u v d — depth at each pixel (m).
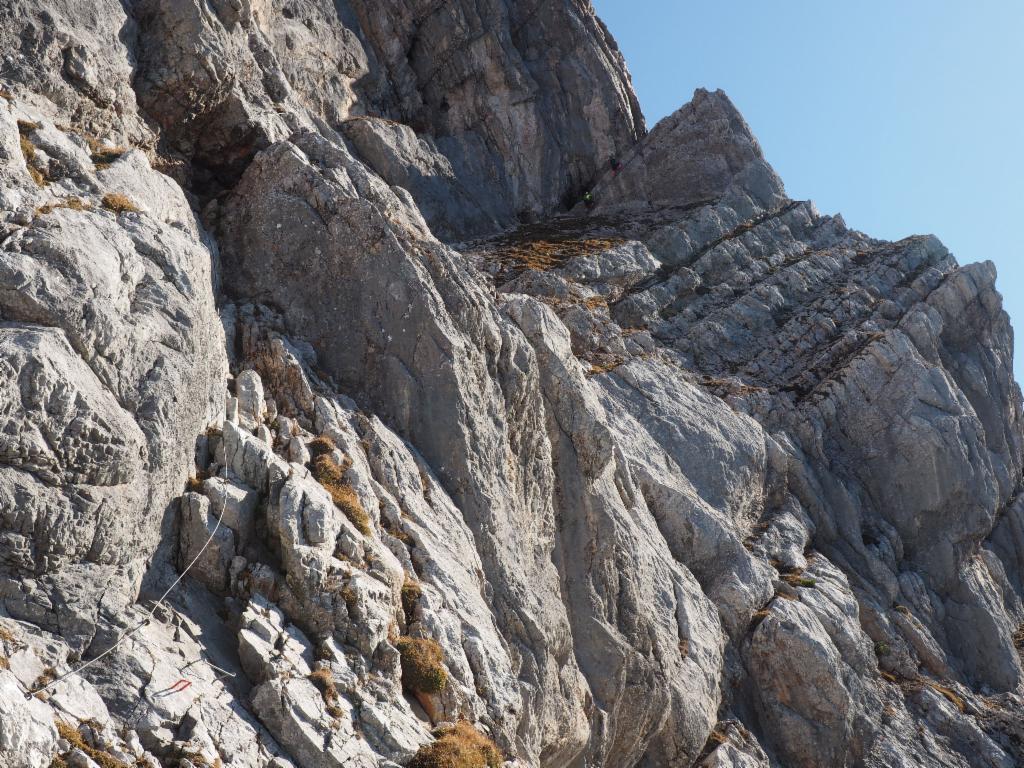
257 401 26.61
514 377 33.91
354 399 30.25
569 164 77.56
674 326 60.19
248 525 22.91
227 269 31.45
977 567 58.91
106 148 27.86
